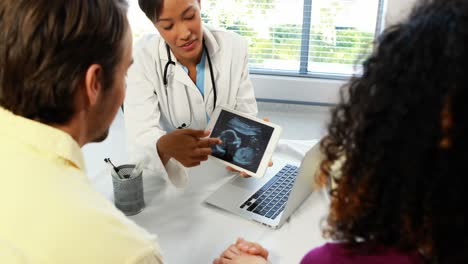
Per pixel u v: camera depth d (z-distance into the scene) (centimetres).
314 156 95
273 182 112
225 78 139
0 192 54
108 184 112
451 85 38
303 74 188
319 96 186
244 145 111
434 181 41
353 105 47
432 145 40
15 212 53
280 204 104
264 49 189
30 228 53
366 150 45
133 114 132
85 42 56
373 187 46
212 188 111
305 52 186
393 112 42
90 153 130
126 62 64
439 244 44
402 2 133
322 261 51
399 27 45
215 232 95
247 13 181
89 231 54
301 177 95
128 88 134
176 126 142
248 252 85
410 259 47
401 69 42
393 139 42
